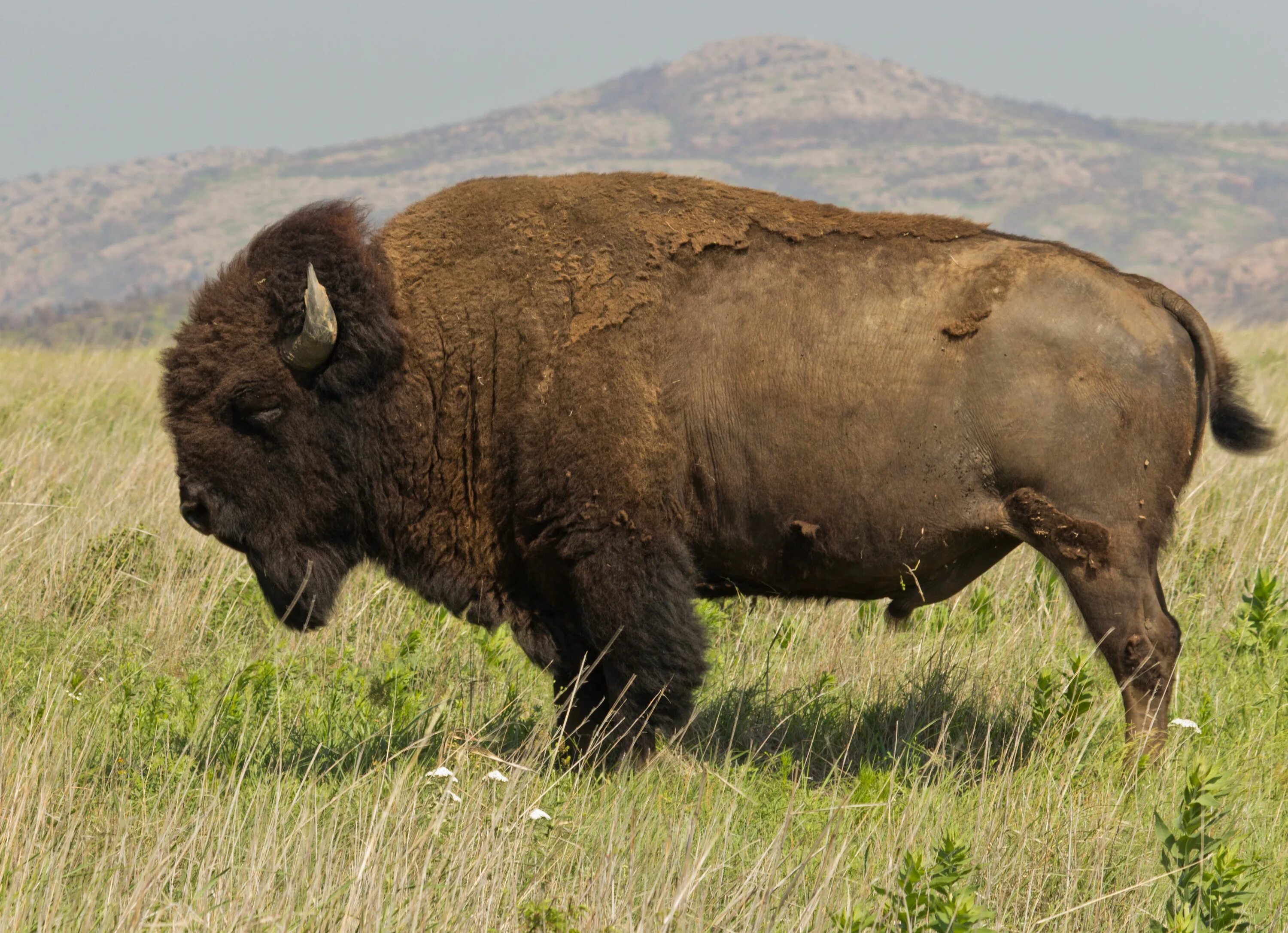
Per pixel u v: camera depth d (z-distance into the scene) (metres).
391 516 18.47
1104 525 16.64
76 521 25.89
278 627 22.98
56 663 19.61
